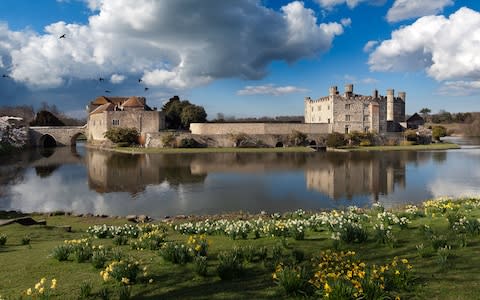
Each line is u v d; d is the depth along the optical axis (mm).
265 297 8695
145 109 115312
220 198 34875
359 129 110000
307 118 129375
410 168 55844
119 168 57094
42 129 113188
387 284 8617
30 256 13195
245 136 99438
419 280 9188
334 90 111688
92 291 9453
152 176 49031
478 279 9117
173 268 11117
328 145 98000
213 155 77438
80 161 67688
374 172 51688
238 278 10172
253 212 29328
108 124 102750
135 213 29656
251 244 14156
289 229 15180
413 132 106875
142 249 13812
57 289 9617
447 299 8031
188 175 49750
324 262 10016
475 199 24406
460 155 76375
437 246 11836
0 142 88500
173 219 26344
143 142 98688
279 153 82438
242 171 53406
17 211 30672
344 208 29656
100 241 16125
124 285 9711
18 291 9578
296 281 8719
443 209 18922
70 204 33406
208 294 9062
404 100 136500
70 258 12602
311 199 34125
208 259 12211
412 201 32781
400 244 12930
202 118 127000
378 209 23844
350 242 13445
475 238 12953
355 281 7961
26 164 64375
